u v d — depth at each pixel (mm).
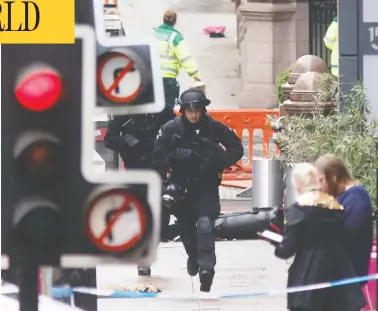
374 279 32625
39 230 19234
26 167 19172
